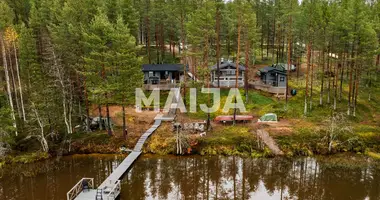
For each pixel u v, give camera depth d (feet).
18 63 137.80
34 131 112.88
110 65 102.94
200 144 108.06
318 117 125.18
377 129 113.91
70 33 112.78
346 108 132.46
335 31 123.95
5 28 126.00
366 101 141.28
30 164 100.73
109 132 114.21
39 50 134.62
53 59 113.80
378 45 127.03
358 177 87.92
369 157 100.48
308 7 125.18
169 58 202.39
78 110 128.36
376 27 125.29
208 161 101.04
